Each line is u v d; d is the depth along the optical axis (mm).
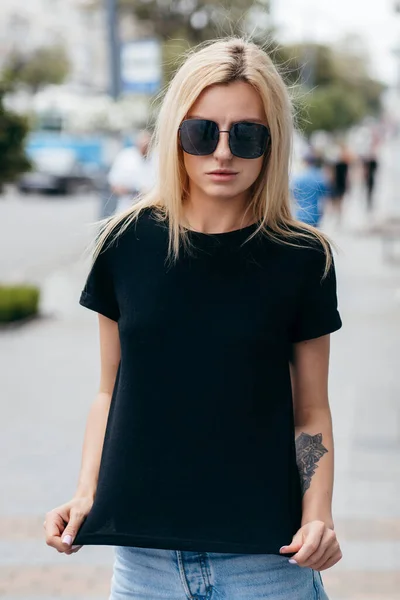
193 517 2441
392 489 6133
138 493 2465
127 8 41781
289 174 2598
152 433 2471
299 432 2635
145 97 26516
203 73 2535
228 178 2516
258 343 2469
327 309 2555
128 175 12461
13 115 12617
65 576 4914
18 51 62281
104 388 2744
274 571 2492
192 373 2469
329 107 57312
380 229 24938
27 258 20078
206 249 2516
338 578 4875
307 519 2512
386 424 7602
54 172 36281
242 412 2455
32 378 9547
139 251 2555
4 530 5496
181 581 2502
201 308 2486
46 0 65562
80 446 7156
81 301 2654
